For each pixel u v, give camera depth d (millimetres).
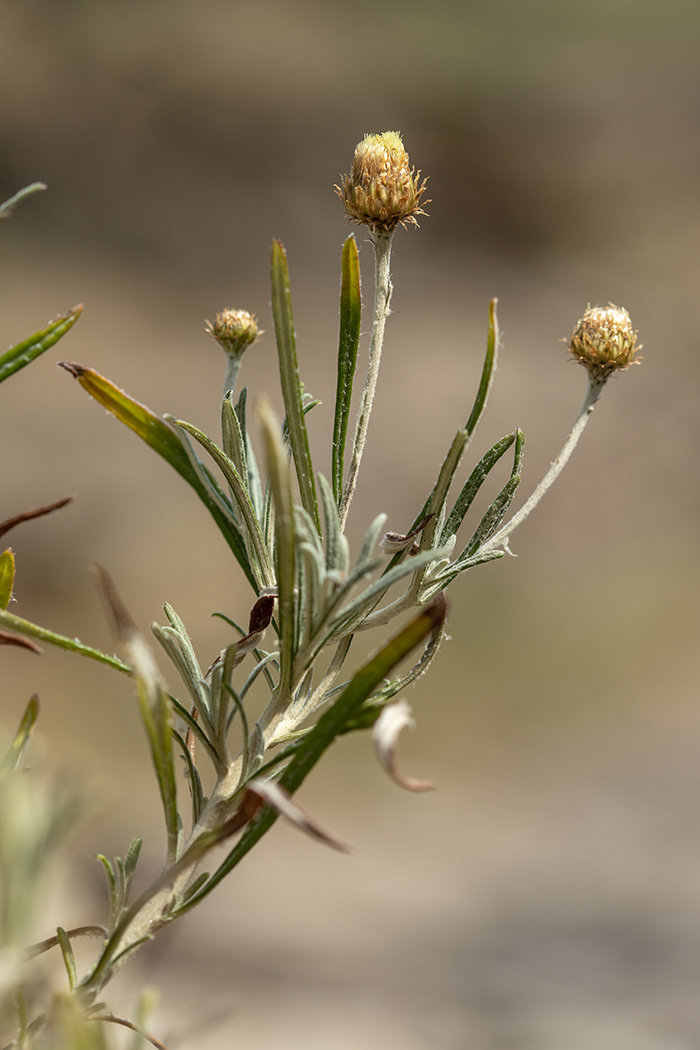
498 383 5246
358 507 4367
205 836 346
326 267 5883
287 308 361
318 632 361
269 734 367
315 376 5027
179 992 1393
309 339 5289
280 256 359
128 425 374
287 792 345
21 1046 332
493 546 382
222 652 370
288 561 354
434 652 376
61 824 337
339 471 377
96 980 348
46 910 334
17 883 333
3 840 334
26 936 333
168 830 352
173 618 369
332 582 358
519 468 383
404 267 6023
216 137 6297
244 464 382
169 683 3326
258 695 2822
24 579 3729
